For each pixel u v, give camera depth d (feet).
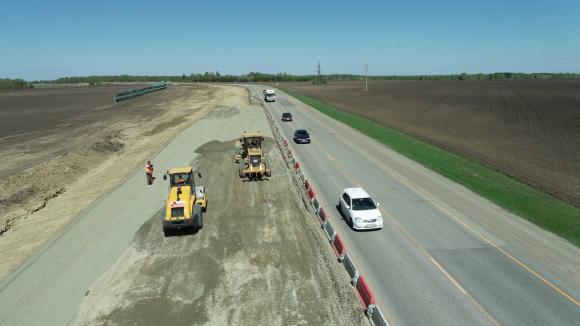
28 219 71.36
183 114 199.62
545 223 65.92
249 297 45.32
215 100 257.55
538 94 294.87
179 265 52.47
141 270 51.39
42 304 45.11
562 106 219.82
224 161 105.60
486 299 45.47
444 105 252.42
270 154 112.37
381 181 88.84
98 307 44.11
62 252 56.75
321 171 96.73
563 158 114.01
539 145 131.75
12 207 76.84
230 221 66.54
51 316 43.01
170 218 59.41
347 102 280.92
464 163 104.63
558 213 70.13
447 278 49.67
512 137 145.79
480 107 234.79
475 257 54.90
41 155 120.06
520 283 48.62
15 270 52.54
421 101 280.72
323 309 43.32
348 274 50.37
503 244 58.65
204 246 57.67
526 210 71.51
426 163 103.50
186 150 117.70
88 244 59.06
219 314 42.39
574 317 42.45
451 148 126.62
